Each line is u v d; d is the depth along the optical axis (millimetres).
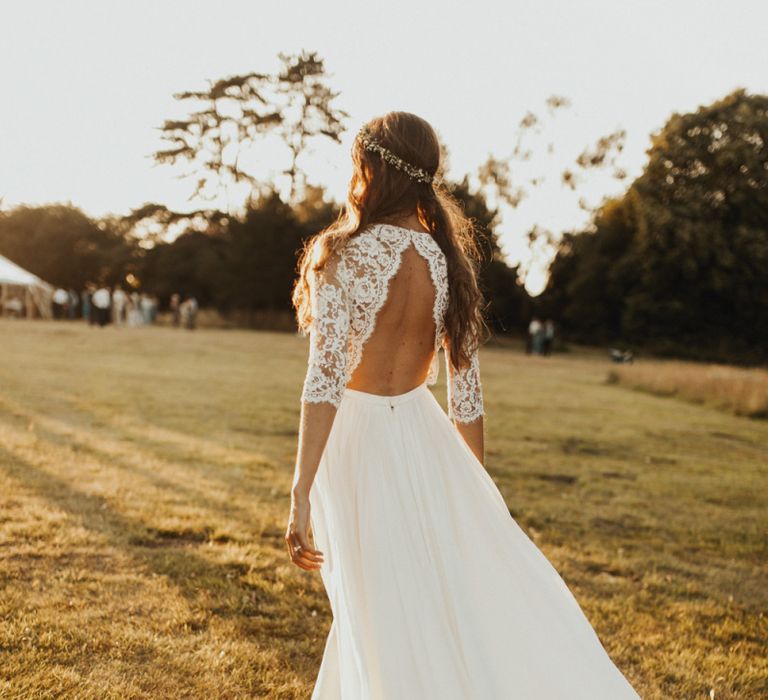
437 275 1958
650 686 3094
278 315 44219
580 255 53562
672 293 46719
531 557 2002
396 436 1938
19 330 26344
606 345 50844
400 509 1886
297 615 3537
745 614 4055
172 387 12711
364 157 2021
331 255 1882
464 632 1837
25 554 4047
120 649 3035
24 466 6125
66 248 58906
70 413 9234
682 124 46281
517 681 1824
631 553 5094
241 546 4527
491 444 9305
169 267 52844
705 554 5270
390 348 1938
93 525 4641
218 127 52812
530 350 37656
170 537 4605
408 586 1839
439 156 2070
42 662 2863
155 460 6840
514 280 51875
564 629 1917
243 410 10609
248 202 51000
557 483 7375
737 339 46469
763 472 8820
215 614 3457
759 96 46500
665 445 10414
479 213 48906
